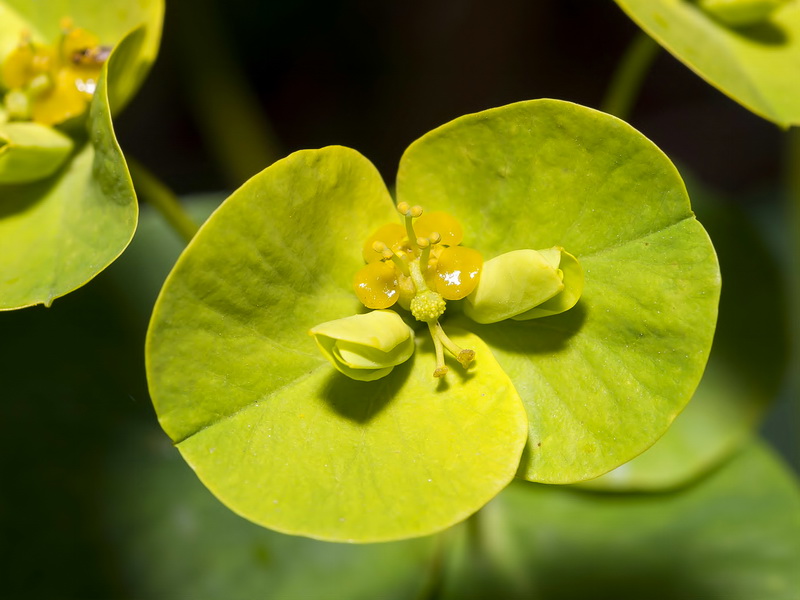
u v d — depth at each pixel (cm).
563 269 8
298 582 10
